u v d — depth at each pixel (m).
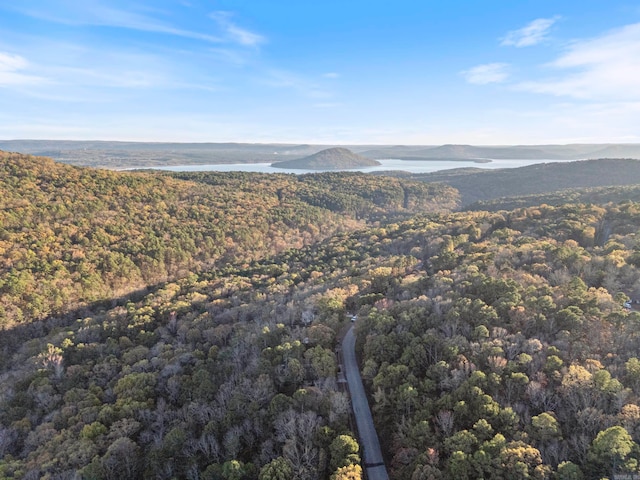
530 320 74.31
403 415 60.22
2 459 66.62
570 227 143.25
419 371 69.44
